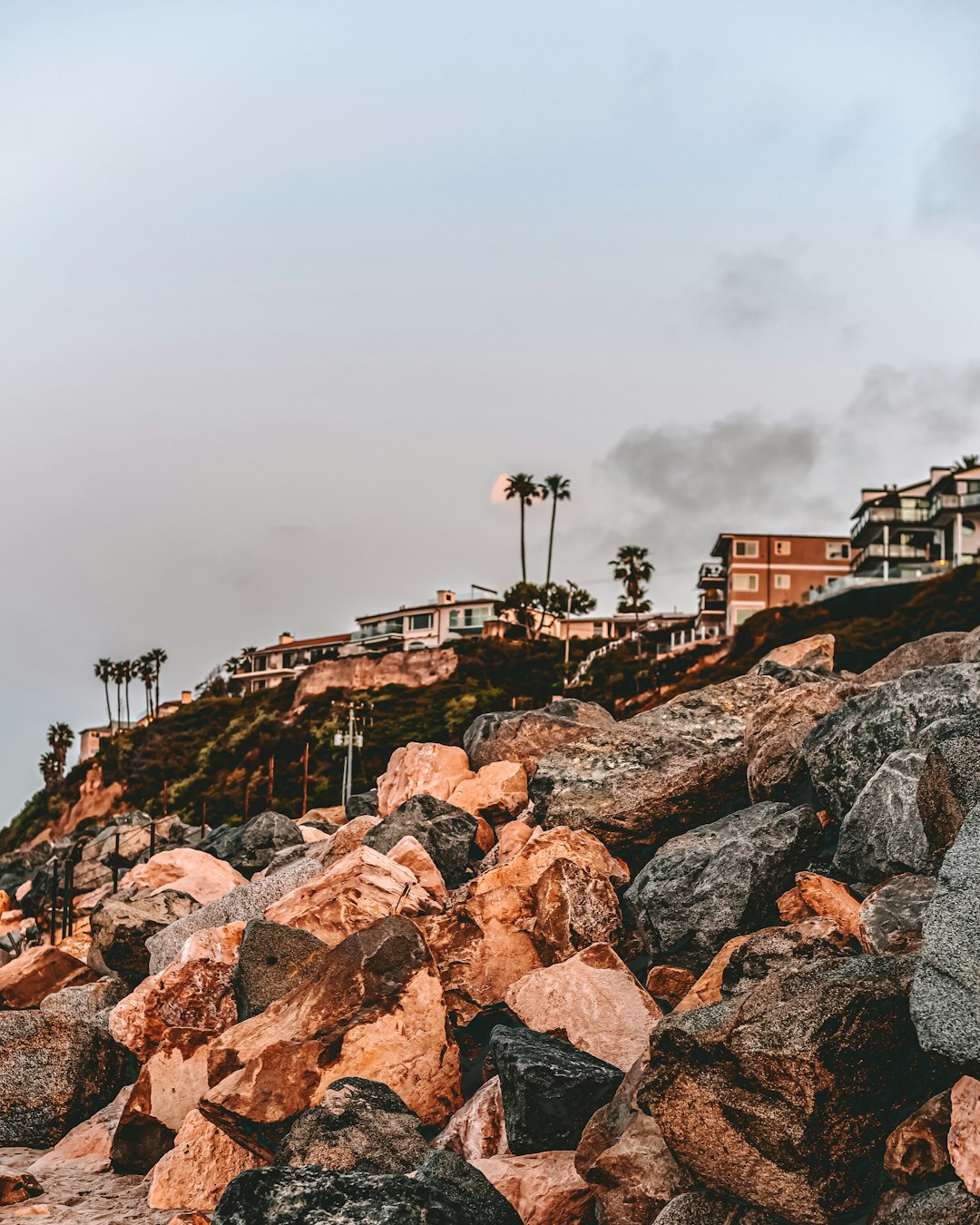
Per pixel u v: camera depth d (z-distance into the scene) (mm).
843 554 97062
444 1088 8484
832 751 10094
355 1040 8250
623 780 11914
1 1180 8469
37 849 35219
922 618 64688
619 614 118125
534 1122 7320
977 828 5898
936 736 8859
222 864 17125
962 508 83625
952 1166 5379
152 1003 10852
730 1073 5805
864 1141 5711
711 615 98938
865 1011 5766
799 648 17156
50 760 152000
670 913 9570
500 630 107625
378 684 100312
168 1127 9234
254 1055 8219
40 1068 10281
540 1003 8734
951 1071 5848
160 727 110125
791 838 9633
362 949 8836
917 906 7449
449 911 10398
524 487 116750
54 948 14227
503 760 15320
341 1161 7047
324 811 23828
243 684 144125
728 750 12016
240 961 9977
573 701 16297
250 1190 5973
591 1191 6754
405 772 15836
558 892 10188
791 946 7605
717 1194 5965
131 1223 7746
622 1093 7066
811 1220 5578
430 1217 5875
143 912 14125
